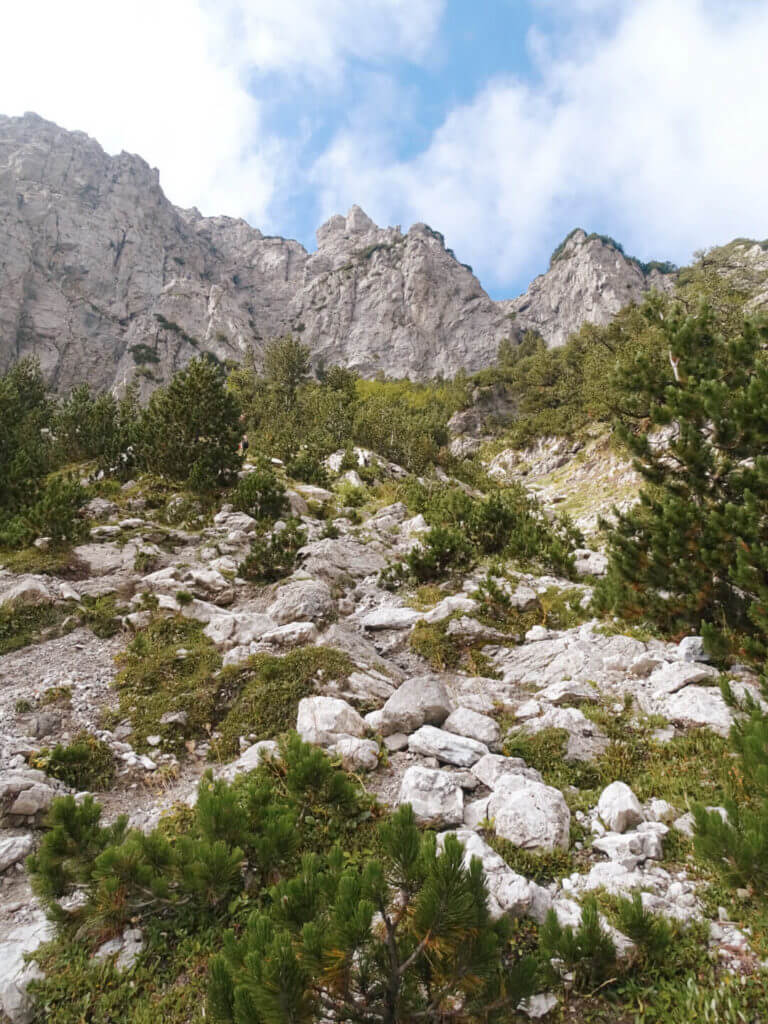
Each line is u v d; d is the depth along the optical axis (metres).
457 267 165.38
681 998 3.49
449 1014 3.16
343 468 32.12
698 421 10.66
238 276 170.88
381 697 8.28
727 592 9.37
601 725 7.23
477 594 11.59
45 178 133.62
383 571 14.35
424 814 5.42
